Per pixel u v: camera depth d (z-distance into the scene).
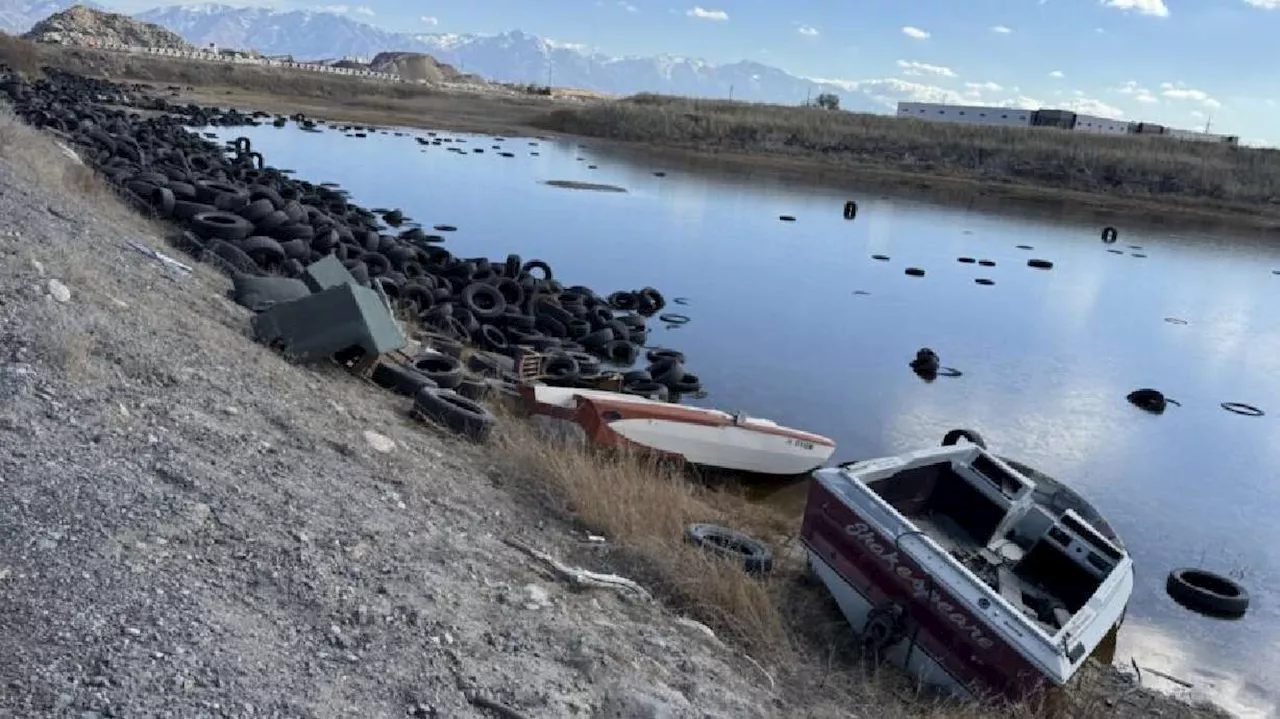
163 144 30.48
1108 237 43.03
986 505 9.44
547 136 72.88
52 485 4.85
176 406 6.68
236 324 10.36
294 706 3.83
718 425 11.37
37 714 3.29
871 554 7.72
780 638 7.05
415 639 4.75
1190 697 8.07
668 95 101.38
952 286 28.34
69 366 6.34
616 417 10.90
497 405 11.82
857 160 71.69
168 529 4.88
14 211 9.84
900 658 7.47
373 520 6.14
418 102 94.00
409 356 12.25
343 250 17.25
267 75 92.62
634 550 7.54
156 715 3.48
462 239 27.14
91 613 3.95
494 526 7.26
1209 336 24.84
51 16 130.62
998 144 73.62
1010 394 17.59
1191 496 13.38
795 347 19.36
